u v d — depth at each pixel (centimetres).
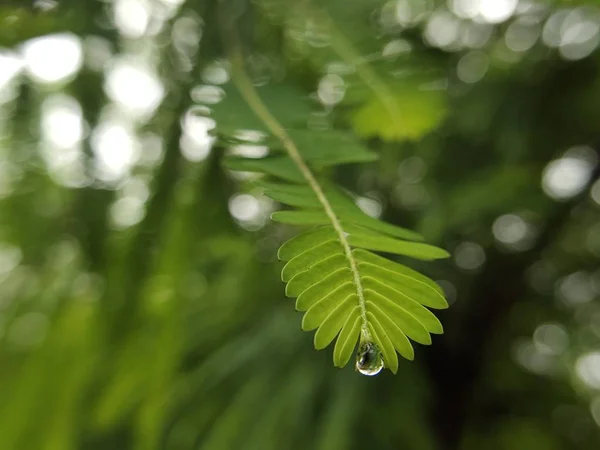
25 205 35
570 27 44
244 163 16
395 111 25
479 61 45
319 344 14
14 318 41
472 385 55
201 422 44
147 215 26
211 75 25
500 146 45
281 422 43
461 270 54
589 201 54
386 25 35
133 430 40
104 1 27
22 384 39
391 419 45
